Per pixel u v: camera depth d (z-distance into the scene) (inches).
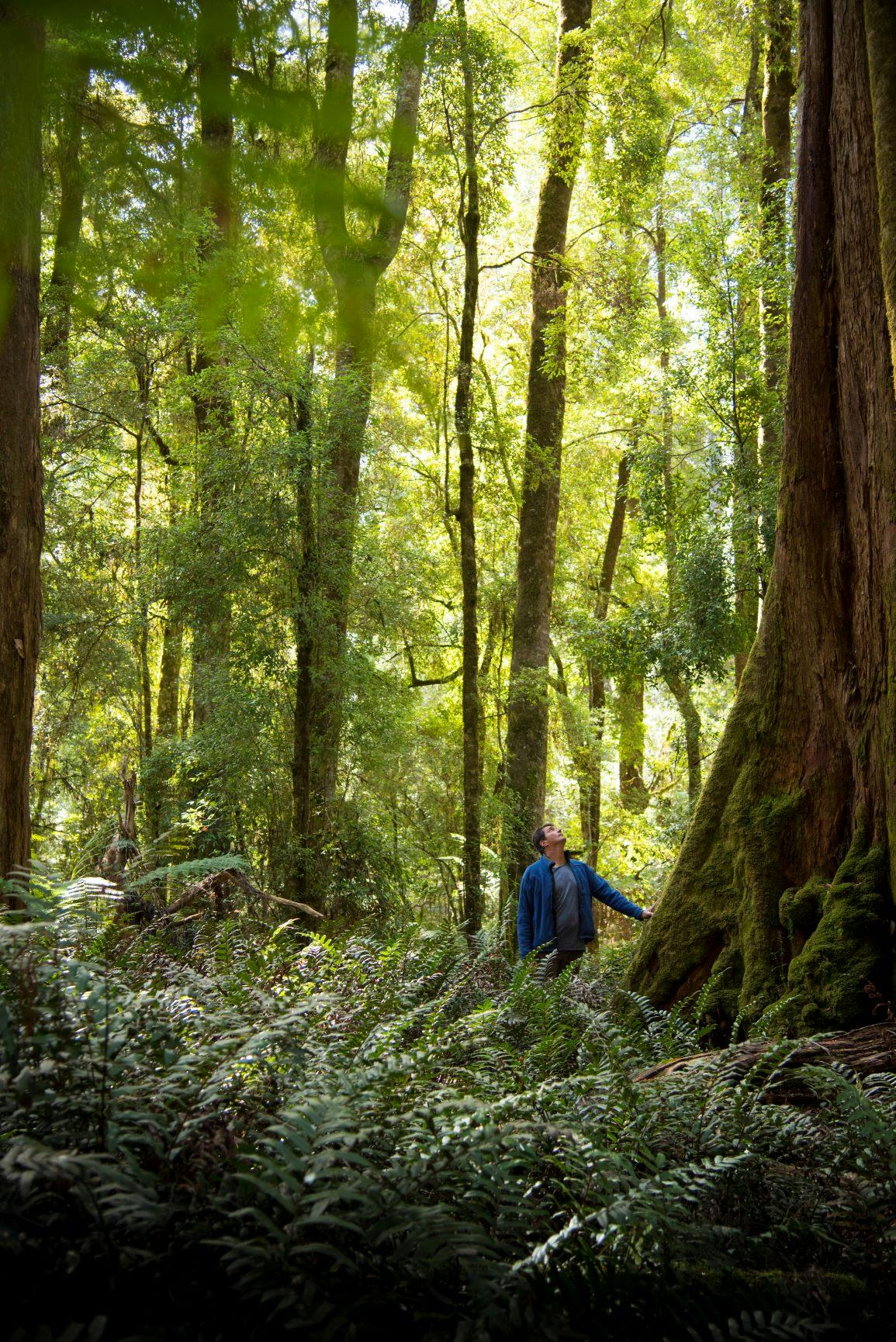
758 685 234.1
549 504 631.8
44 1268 75.6
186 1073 92.2
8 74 41.1
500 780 617.3
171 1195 80.6
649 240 761.6
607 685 975.0
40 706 619.2
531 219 874.1
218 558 449.7
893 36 207.5
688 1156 116.0
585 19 625.0
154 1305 75.2
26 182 45.1
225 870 310.7
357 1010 155.2
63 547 621.9
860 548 215.0
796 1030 187.3
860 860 202.4
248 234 51.1
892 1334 90.6
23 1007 87.2
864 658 211.0
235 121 45.7
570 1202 104.7
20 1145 73.9
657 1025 190.7
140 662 665.6
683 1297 87.0
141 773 542.6
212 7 41.3
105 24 40.6
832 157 229.0
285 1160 79.5
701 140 625.0
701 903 224.7
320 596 453.7
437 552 770.2
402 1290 82.6
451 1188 91.8
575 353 606.2
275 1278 73.9
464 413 482.0
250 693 455.2
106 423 637.9
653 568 1011.3
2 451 182.1
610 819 928.3
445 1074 134.1
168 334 547.2
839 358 224.2
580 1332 79.9
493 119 446.6
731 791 231.6
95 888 151.6
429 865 554.6
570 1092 122.3
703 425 603.2
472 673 477.1
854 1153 121.1
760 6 580.4
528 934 276.8
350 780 558.9
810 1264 104.4
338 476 494.3
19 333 181.6
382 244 51.2
